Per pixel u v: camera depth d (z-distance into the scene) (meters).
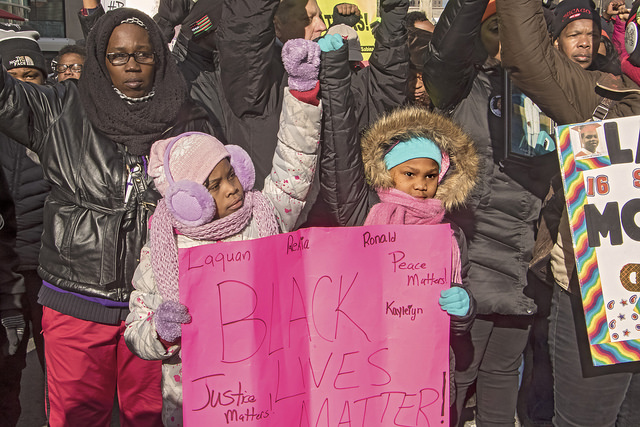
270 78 2.52
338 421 1.86
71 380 2.39
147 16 2.34
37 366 4.00
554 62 2.17
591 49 2.88
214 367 1.74
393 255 1.86
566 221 2.30
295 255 1.80
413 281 1.87
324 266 1.82
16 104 2.23
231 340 1.74
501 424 2.90
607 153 2.09
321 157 2.21
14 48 3.61
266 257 1.75
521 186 2.67
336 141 2.15
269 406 1.78
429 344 1.89
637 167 2.09
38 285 3.20
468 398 3.15
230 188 1.86
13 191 3.04
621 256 2.09
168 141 1.90
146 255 1.92
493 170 2.67
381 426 1.89
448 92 2.54
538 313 2.86
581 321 2.29
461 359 2.79
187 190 1.75
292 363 1.81
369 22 3.66
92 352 2.39
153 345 1.79
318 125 1.97
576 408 2.35
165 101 2.35
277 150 2.00
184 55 2.79
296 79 1.93
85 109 2.32
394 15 2.49
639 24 2.10
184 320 1.70
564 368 2.36
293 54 1.89
